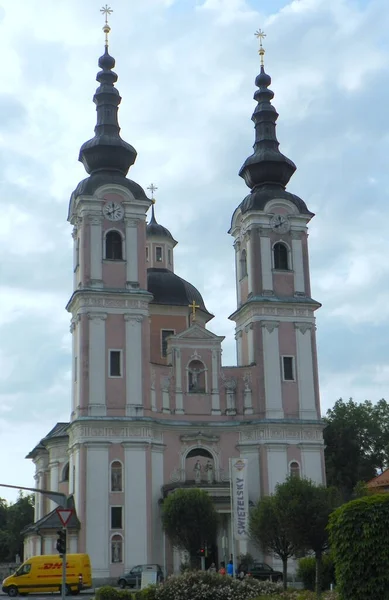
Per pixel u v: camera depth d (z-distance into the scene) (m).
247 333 89.19
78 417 80.75
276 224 90.12
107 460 79.62
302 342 87.56
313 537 56.00
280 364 86.50
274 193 91.00
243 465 66.94
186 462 84.50
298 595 42.50
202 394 86.50
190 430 85.00
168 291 102.75
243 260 92.31
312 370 87.12
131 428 80.81
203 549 73.06
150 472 80.62
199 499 73.56
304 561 59.06
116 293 83.62
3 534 147.50
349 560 30.55
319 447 84.94
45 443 99.62
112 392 81.69
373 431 117.31
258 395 86.00
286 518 56.50
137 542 78.31
